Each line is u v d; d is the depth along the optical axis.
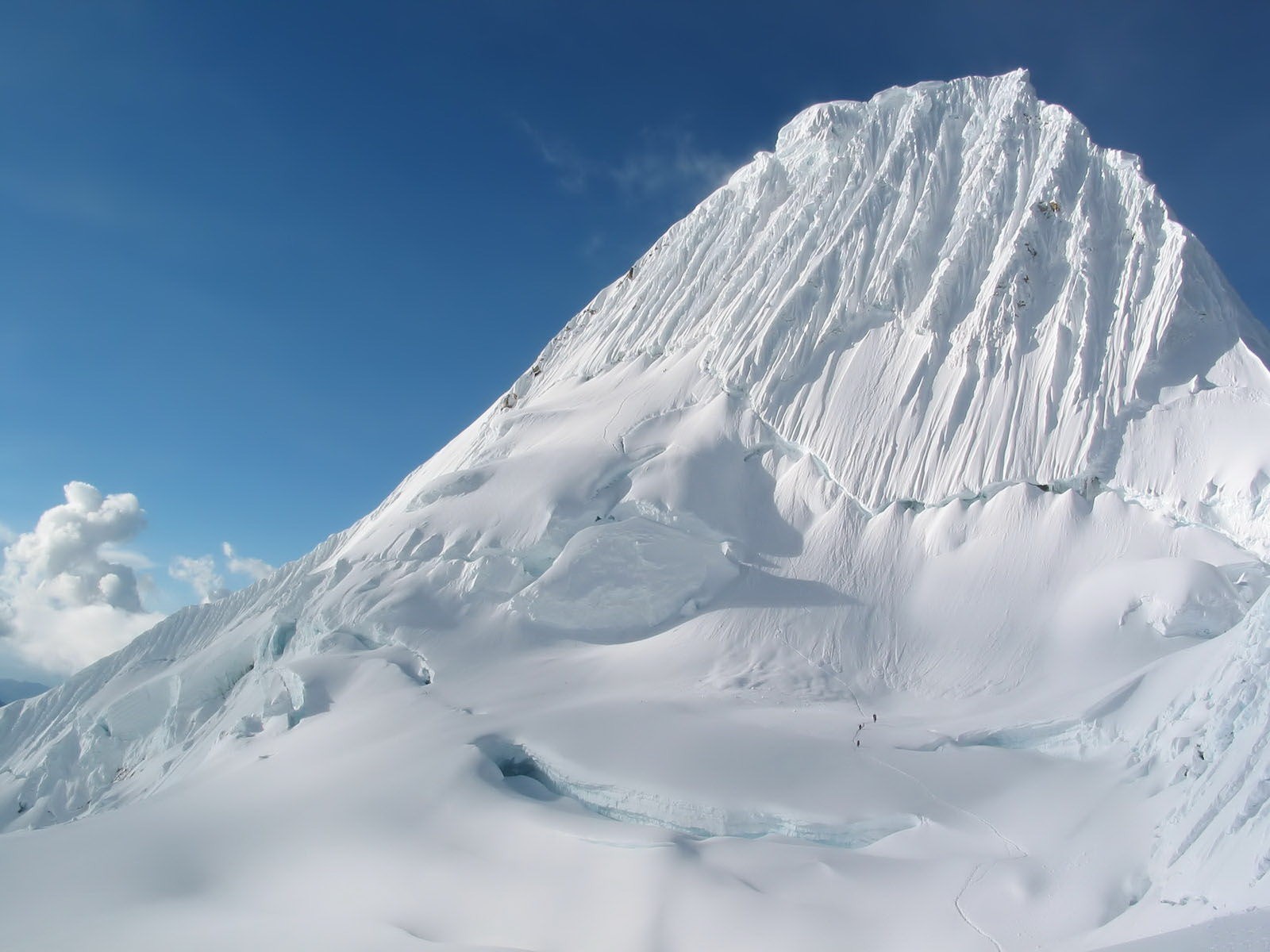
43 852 25.09
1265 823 15.31
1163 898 16.19
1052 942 16.34
